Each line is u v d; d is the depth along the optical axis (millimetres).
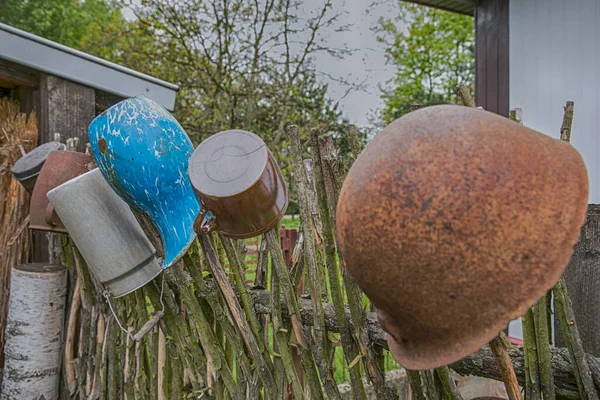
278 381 1258
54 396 2035
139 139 1170
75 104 2324
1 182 2455
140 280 1457
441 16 11789
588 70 2822
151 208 1223
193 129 6699
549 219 516
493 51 3535
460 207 521
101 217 1426
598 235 907
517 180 520
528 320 782
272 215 1061
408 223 543
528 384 786
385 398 1005
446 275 534
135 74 2459
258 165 1015
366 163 607
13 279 2006
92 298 1970
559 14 3004
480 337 541
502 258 515
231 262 1257
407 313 594
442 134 552
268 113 6840
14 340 1968
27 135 2371
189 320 1479
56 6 11547
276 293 1192
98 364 1889
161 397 1620
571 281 954
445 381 889
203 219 1086
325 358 1124
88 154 1776
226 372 1415
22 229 2312
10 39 2129
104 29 7992
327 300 1153
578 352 730
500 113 3459
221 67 6750
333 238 989
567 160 547
